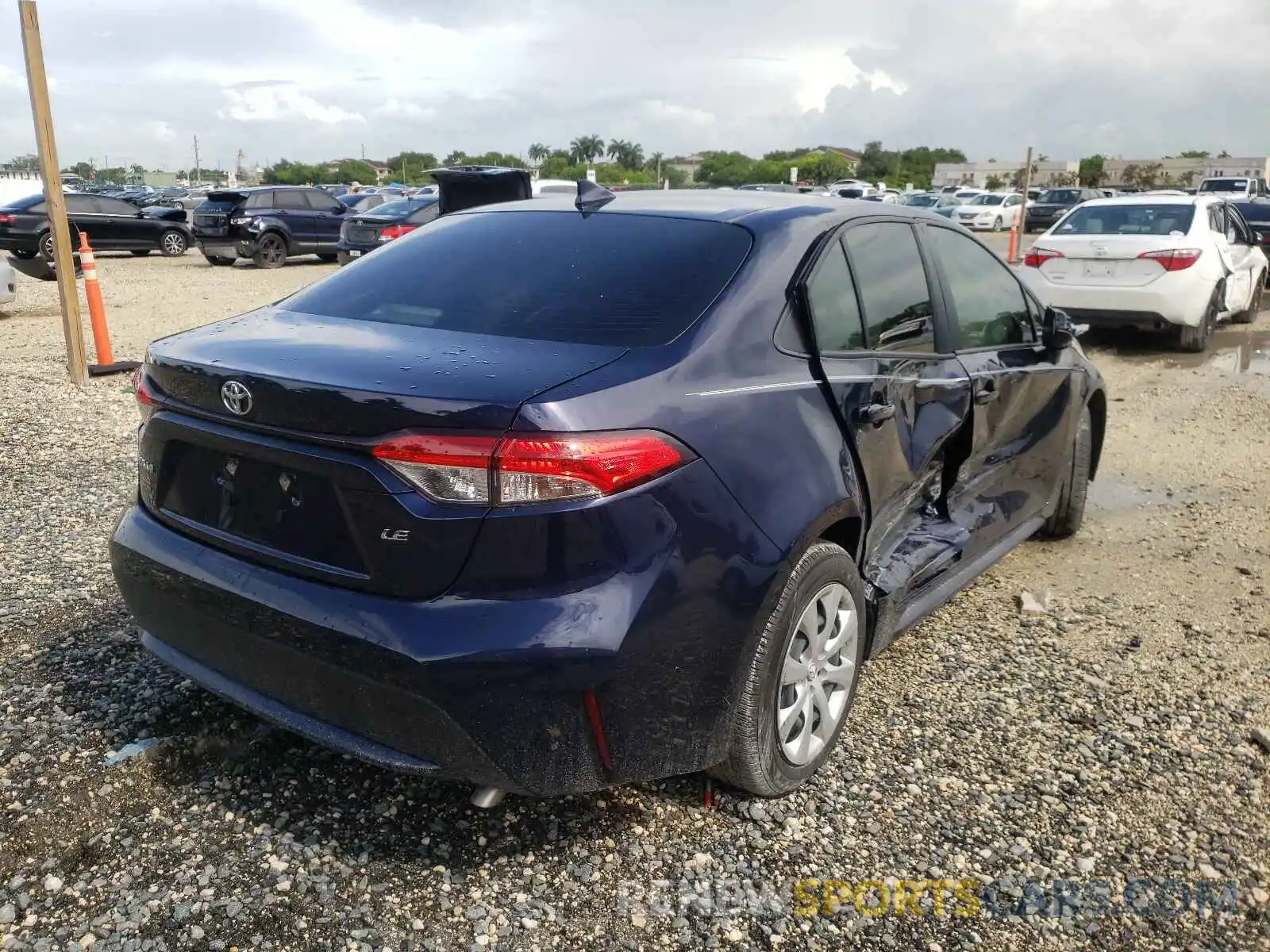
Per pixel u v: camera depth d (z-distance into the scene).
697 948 2.39
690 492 2.40
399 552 2.30
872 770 3.10
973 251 4.10
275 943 2.35
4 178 61.47
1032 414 4.29
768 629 2.64
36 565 4.39
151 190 71.50
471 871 2.61
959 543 3.60
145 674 3.48
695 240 2.98
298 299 3.21
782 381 2.75
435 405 2.23
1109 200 11.30
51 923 2.38
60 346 10.39
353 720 2.44
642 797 2.92
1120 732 3.35
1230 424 7.68
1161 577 4.72
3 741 3.06
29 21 7.61
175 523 2.80
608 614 2.27
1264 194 33.75
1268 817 2.94
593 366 2.42
